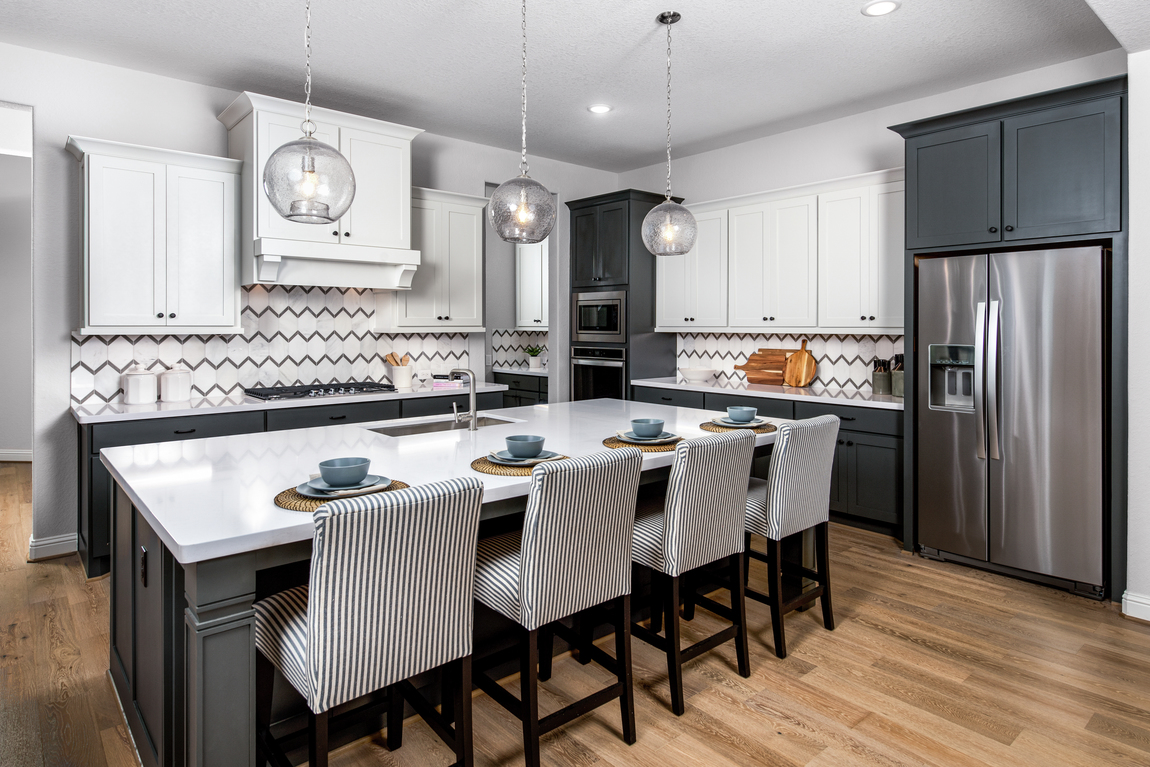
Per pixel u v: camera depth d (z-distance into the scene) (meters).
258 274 3.84
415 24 3.24
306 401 3.95
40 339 3.60
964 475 3.54
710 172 5.53
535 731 1.85
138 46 3.47
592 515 1.90
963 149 3.47
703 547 2.29
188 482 1.96
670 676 2.22
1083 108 3.08
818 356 4.93
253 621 1.55
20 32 3.31
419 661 1.59
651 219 3.02
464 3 3.03
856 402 4.14
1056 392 3.20
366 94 4.19
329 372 4.64
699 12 3.13
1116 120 3.00
